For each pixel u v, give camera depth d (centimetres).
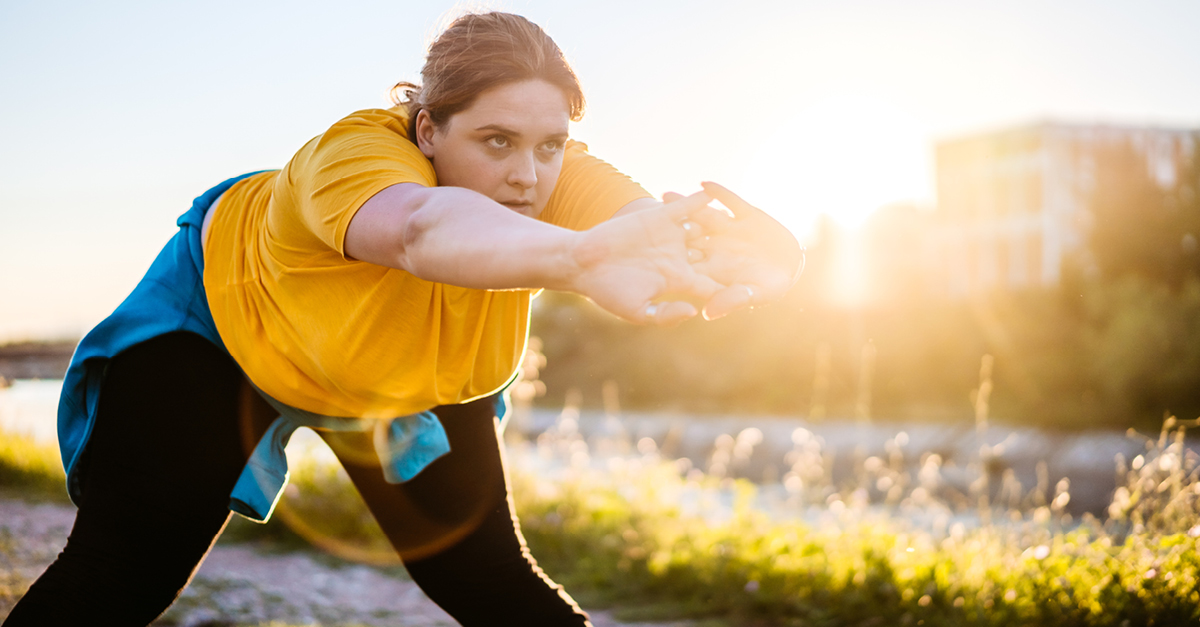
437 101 159
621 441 764
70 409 189
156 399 183
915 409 2047
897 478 662
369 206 145
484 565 209
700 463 1814
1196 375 1664
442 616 429
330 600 447
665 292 119
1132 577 352
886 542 459
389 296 172
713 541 507
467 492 209
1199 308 1758
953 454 1673
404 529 212
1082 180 3086
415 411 198
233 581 461
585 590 481
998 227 3300
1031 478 1450
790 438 1906
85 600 174
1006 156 3269
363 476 210
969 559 421
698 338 2738
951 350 2172
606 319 2916
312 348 177
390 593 466
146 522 180
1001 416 1836
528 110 157
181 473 183
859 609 403
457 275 130
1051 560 389
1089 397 1780
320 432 209
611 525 558
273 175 196
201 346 189
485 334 188
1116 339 1781
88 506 182
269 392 188
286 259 172
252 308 182
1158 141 2989
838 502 557
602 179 191
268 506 194
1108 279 2097
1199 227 2133
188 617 393
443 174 166
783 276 140
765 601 427
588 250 118
